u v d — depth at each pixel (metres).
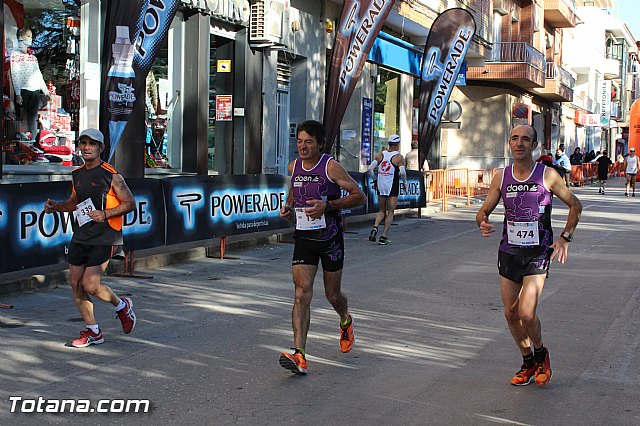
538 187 5.82
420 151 21.20
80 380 5.99
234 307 8.77
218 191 12.16
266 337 7.42
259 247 13.79
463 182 26.17
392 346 7.16
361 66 17.02
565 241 5.86
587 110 60.19
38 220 8.98
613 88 71.88
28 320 7.91
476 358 6.79
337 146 22.72
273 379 6.09
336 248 6.41
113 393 5.69
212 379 6.06
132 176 13.65
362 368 6.43
